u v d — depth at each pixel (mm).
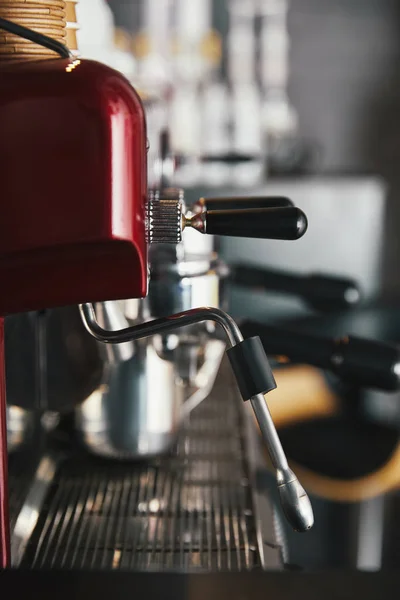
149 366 717
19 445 734
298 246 2111
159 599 467
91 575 487
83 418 735
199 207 606
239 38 2436
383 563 978
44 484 707
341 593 466
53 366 686
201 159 1877
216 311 502
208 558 582
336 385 1611
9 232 436
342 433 1481
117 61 1275
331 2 2439
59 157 432
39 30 488
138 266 452
